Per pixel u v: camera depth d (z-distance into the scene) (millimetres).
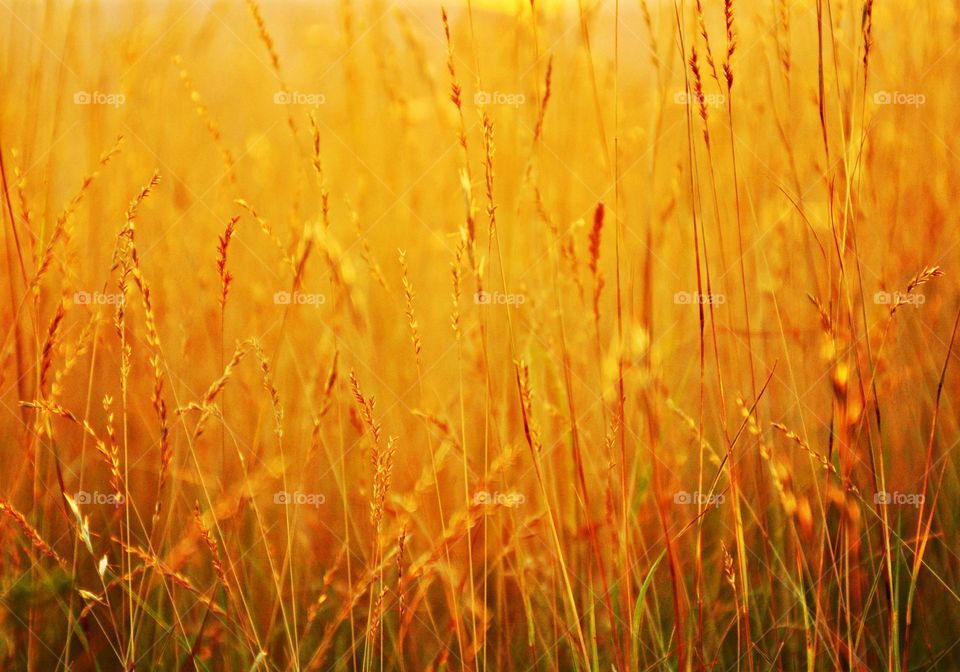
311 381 1648
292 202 1670
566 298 1644
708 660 1607
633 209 1650
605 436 1627
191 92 1662
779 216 1646
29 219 1635
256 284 1664
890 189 1646
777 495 1626
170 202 1667
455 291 1591
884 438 1635
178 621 1592
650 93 1648
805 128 1648
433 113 1664
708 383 1643
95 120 1663
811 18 1649
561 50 1653
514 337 1639
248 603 1616
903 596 1619
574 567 1616
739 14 1651
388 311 1661
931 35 1657
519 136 1652
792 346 1642
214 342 1658
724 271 1644
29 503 1625
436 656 1616
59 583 1612
